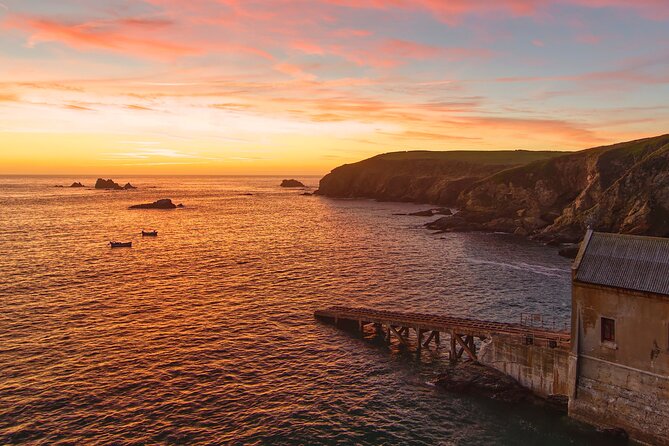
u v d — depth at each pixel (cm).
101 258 9162
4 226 13600
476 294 6681
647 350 3088
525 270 8131
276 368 4403
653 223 9669
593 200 11719
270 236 12125
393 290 6881
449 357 4675
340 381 4175
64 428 3403
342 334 5228
